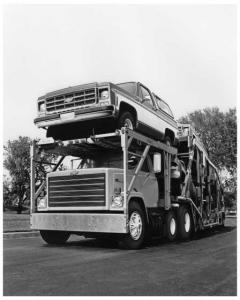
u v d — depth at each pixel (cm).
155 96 1247
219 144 3891
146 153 1025
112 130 1033
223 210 1788
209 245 1055
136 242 945
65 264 715
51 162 1123
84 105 957
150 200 1079
